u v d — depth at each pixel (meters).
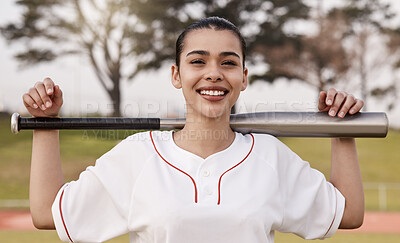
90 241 1.90
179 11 32.62
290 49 34.69
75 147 22.95
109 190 1.89
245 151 1.95
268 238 1.86
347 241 8.12
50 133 2.02
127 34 32.31
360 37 37.19
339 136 2.06
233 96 1.90
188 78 1.88
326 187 2.03
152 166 1.88
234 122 2.09
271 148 1.99
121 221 1.91
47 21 32.75
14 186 17.86
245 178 1.88
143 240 1.87
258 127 2.08
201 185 1.85
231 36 1.89
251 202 1.82
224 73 1.87
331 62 36.38
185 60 1.90
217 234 1.79
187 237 1.78
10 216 12.54
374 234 9.20
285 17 33.84
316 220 2.00
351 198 2.05
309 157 24.86
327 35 36.19
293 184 1.98
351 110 2.02
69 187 1.96
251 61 36.00
